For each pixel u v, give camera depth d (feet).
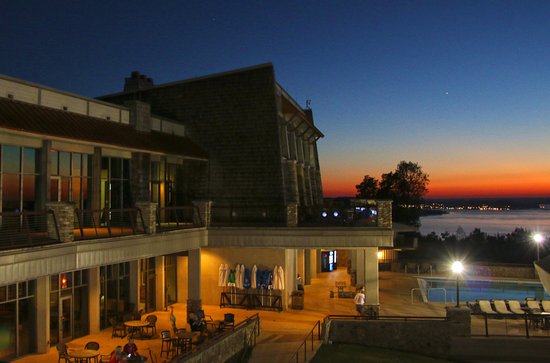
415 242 152.05
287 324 88.38
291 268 103.55
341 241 91.35
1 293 63.16
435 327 81.20
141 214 77.56
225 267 100.32
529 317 83.05
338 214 102.68
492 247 290.35
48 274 57.57
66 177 76.84
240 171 104.73
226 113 106.52
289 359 70.54
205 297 101.86
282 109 114.52
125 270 86.69
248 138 105.09
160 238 79.77
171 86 109.91
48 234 61.00
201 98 108.17
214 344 64.64
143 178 90.27
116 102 113.60
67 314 74.08
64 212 60.80
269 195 102.99
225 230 93.81
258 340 79.36
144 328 80.28
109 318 82.53
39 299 67.62
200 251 93.35
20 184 68.80
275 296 98.43
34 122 66.59
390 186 259.39
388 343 82.23
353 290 117.19
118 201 87.40
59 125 70.79
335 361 72.54
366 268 91.35
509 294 120.78
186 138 107.04
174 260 103.09
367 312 89.97
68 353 61.72
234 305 100.12
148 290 93.50
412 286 121.08
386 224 91.61
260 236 93.15
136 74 116.37
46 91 74.54
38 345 67.36
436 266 143.13
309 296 111.75
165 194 101.81
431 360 78.69
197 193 105.70
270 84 104.83
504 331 82.74
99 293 79.41
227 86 106.93
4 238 59.16
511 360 78.48
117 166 87.35
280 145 103.91
